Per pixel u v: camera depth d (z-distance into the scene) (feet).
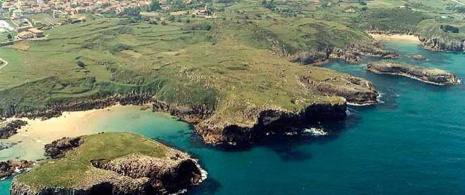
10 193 517.14
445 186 545.03
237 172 587.68
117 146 587.68
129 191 524.52
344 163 604.49
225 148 650.43
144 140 607.78
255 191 543.39
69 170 528.63
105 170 539.70
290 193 537.24
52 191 501.15
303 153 634.02
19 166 595.47
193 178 569.23
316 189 544.62
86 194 503.20
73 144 631.97
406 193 531.50
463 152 631.15
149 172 548.31
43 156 626.23
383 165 597.52
